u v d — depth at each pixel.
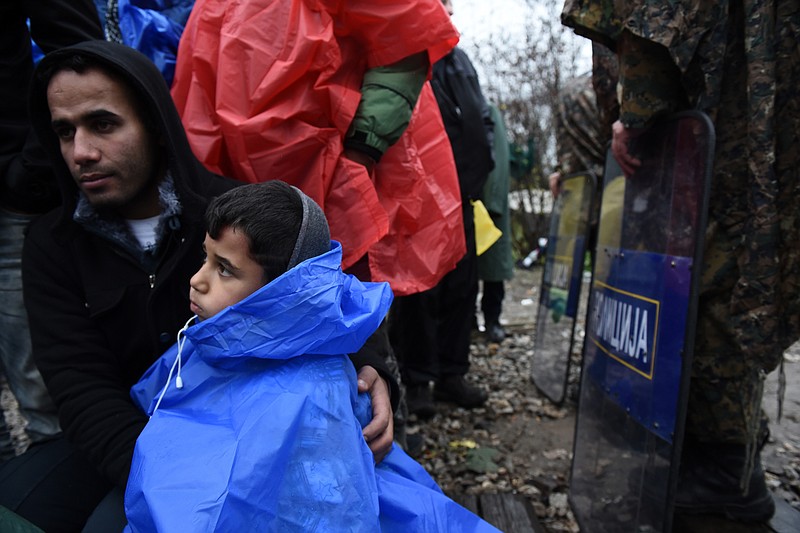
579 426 2.11
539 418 2.90
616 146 1.90
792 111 1.52
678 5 1.52
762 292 1.59
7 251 1.60
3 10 1.47
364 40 1.50
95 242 1.30
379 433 1.16
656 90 1.66
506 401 3.10
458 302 2.88
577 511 2.01
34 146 1.45
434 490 1.23
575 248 3.00
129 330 1.30
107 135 1.17
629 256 1.87
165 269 1.25
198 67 1.53
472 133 2.78
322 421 0.92
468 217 2.83
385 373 1.30
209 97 1.54
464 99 2.78
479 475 2.35
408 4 1.44
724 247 1.68
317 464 0.89
